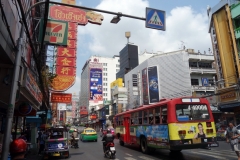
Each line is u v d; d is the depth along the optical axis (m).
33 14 12.61
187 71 32.91
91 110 82.50
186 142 9.65
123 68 66.94
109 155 11.47
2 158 5.76
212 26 25.45
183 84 32.88
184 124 9.87
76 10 18.31
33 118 21.11
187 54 33.84
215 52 24.66
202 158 10.33
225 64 22.66
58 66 18.28
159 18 7.81
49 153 11.81
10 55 7.38
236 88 20.52
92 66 90.31
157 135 11.13
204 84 32.22
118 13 7.54
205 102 10.64
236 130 8.84
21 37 6.73
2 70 7.94
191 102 10.37
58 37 12.38
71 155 13.22
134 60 64.44
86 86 97.44
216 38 24.03
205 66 34.34
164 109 10.55
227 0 22.67
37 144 18.64
